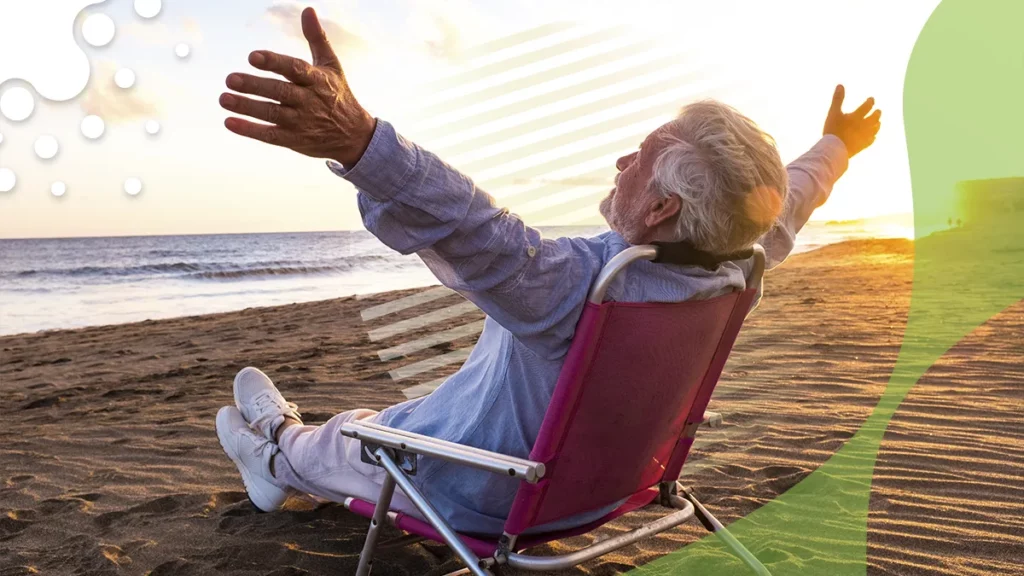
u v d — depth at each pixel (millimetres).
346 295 11602
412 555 2248
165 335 8453
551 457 1558
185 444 3635
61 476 3205
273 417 2287
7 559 2322
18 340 8930
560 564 1596
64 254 25609
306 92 1181
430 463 1743
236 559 2248
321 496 2186
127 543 2402
